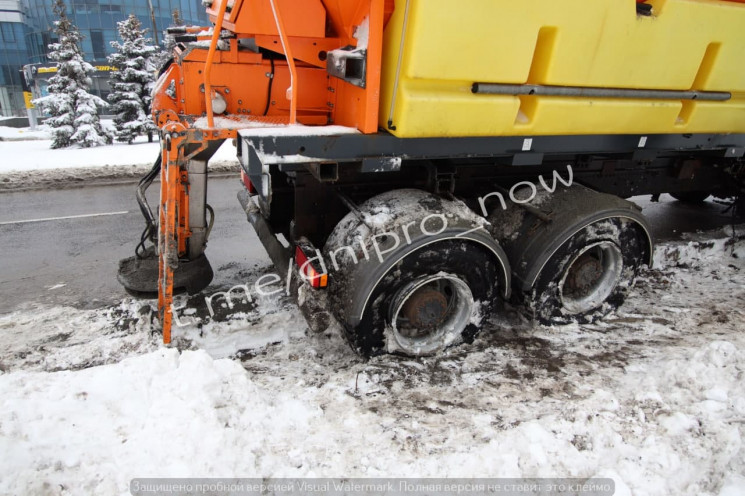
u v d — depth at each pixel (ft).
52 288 13.69
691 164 13.52
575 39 8.46
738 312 12.33
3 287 13.67
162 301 10.30
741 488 6.68
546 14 8.05
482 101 8.33
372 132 8.33
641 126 10.13
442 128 8.32
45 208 20.77
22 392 7.43
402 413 8.30
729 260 15.84
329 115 10.35
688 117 10.62
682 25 9.25
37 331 11.03
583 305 11.42
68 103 39.83
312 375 9.52
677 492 6.81
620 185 13.34
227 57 10.09
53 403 7.09
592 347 10.63
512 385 9.22
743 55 10.30
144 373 7.85
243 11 8.78
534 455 7.15
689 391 8.64
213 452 6.59
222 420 7.29
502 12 7.73
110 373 7.82
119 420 7.00
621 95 9.50
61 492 5.84
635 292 13.42
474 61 7.92
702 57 9.84
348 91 9.05
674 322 11.80
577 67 8.76
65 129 39.58
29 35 114.32
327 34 9.52
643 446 7.47
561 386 9.20
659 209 20.67
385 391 8.95
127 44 42.60
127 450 6.51
